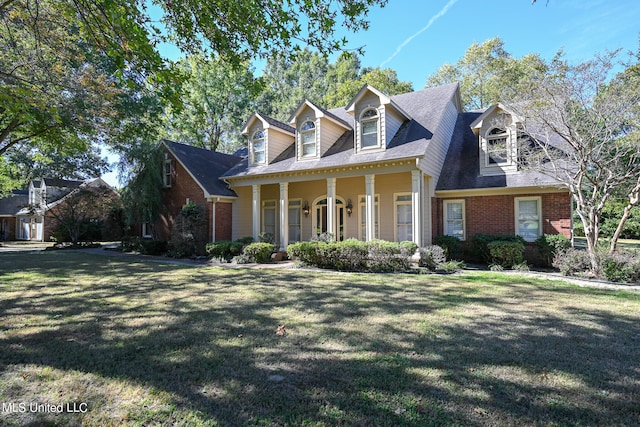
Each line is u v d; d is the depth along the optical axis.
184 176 16.89
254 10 5.24
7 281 8.97
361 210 15.14
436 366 3.66
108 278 9.50
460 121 16.53
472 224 13.04
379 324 5.18
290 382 3.30
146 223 18.30
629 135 9.61
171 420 2.67
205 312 5.86
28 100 7.02
